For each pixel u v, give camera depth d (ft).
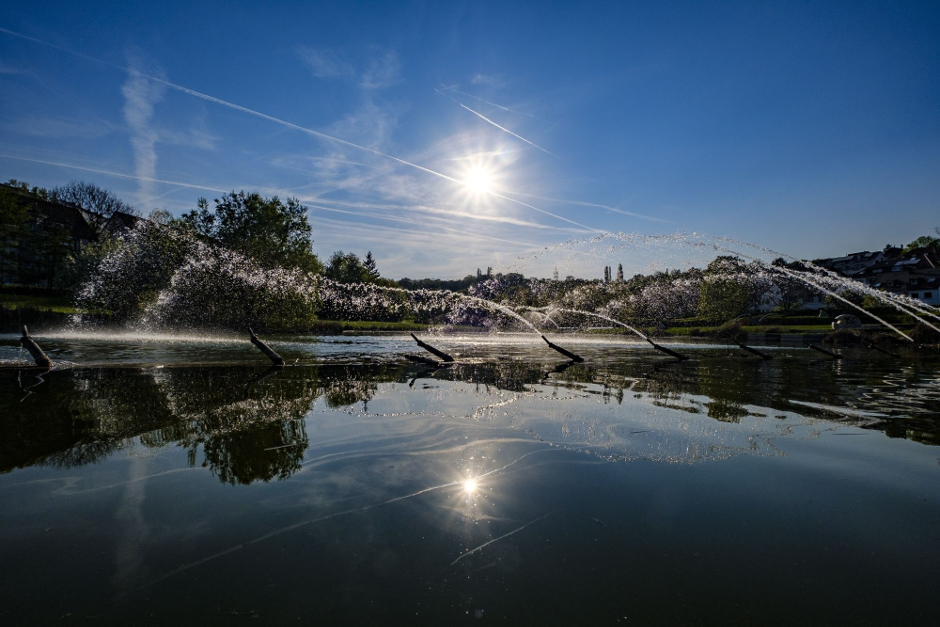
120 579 5.84
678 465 10.23
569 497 8.52
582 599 5.57
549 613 5.30
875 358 40.42
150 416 14.10
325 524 7.36
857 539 7.08
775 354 45.14
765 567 6.31
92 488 8.63
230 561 6.30
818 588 5.83
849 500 8.47
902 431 13.24
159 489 8.61
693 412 15.52
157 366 27.27
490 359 36.58
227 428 12.84
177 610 5.27
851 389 21.08
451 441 11.79
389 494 8.52
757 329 92.38
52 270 154.10
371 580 5.90
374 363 31.96
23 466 9.75
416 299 105.50
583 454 10.94
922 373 28.09
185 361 30.25
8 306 78.18
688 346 58.29
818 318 124.77
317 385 20.90
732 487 9.06
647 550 6.72
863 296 133.28
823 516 7.82
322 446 11.25
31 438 11.68
